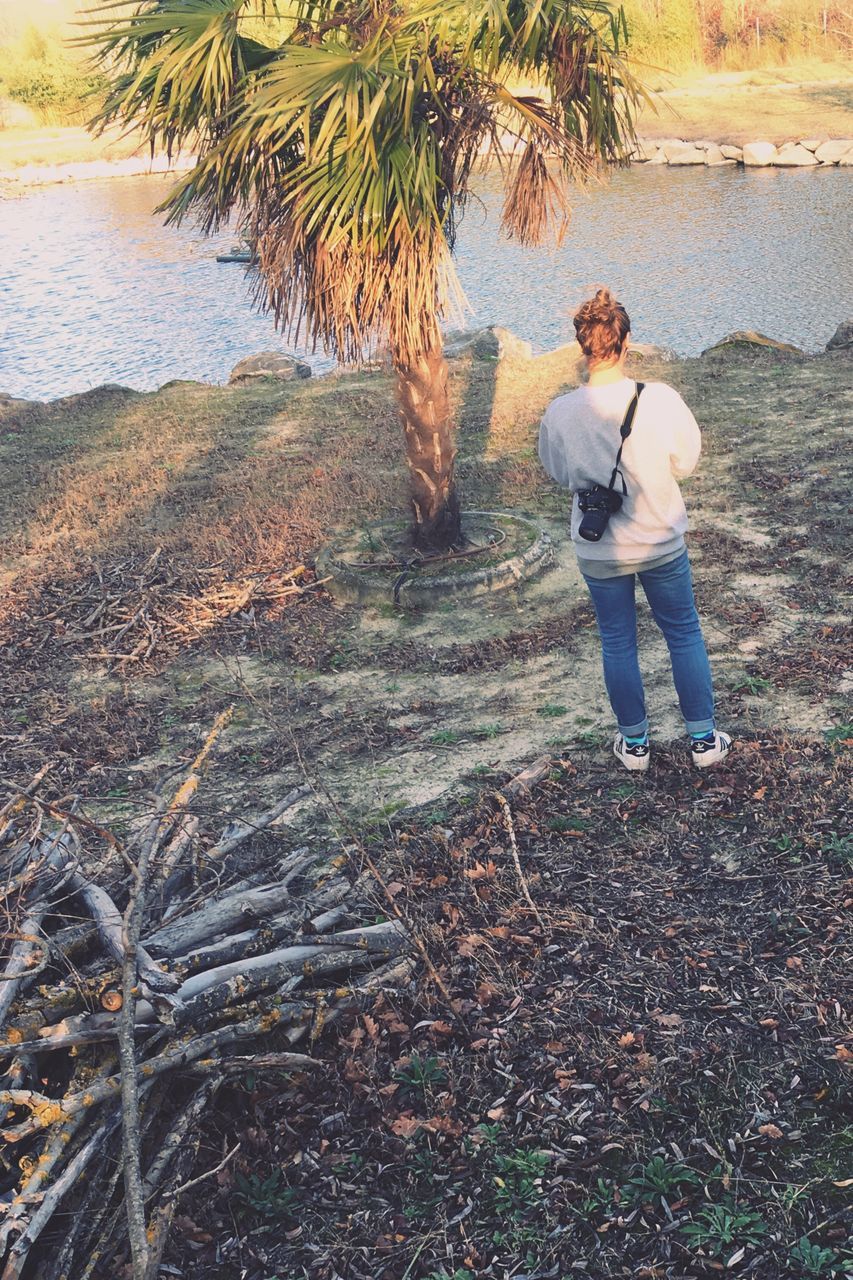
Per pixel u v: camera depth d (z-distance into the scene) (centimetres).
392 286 604
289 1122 321
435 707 582
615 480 436
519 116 611
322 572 747
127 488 1040
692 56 4925
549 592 711
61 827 401
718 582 696
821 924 374
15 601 780
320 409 1284
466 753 528
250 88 595
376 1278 275
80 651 698
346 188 562
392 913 394
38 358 2102
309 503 917
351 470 1016
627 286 2166
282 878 411
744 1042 330
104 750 566
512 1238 281
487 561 730
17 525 965
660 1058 328
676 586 455
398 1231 287
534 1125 312
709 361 1317
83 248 3141
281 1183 305
